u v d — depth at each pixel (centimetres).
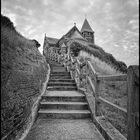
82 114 374
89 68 474
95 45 1858
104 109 297
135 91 158
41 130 293
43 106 412
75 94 490
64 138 257
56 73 778
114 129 241
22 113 247
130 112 167
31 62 362
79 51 1421
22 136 240
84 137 262
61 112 376
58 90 591
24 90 267
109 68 1350
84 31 3541
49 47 2833
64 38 2473
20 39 319
